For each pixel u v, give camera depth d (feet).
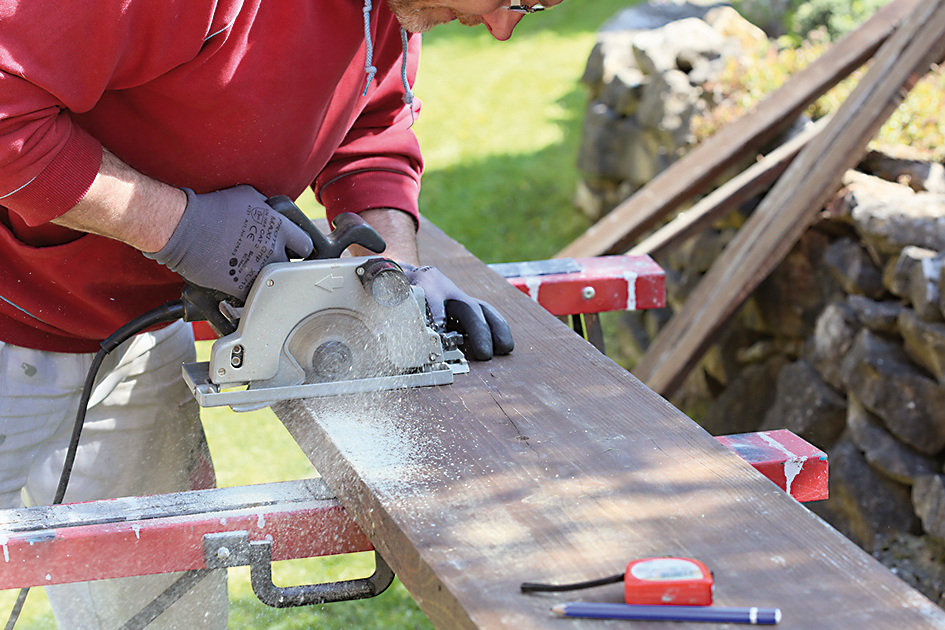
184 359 6.35
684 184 10.85
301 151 4.88
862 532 8.51
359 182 5.86
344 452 4.05
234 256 4.36
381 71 5.41
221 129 4.49
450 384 4.76
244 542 3.92
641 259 7.34
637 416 4.37
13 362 5.38
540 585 3.10
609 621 2.95
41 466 5.77
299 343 4.51
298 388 4.53
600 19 33.99
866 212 8.77
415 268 5.30
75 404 5.73
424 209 18.45
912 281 8.16
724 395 11.13
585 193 16.98
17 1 3.60
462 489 3.75
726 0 15.90
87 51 3.77
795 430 9.45
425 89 27.25
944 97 10.14
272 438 11.59
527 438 4.17
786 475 4.31
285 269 4.37
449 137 23.07
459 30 34.47
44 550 3.74
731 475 3.81
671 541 3.36
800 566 3.20
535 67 28.81
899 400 8.24
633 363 13.14
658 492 3.70
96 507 4.02
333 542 4.08
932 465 8.23
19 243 4.87
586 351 5.19
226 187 4.75
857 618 2.92
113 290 5.25
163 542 3.86
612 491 3.71
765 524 3.45
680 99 13.42
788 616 2.94
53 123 3.86
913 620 2.91
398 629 8.36
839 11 13.41
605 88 15.34
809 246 9.72
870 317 8.62
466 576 3.19
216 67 4.22
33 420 5.52
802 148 10.37
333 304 4.48
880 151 9.54
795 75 11.14
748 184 10.38
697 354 9.44
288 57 4.37
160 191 4.24
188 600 6.28
